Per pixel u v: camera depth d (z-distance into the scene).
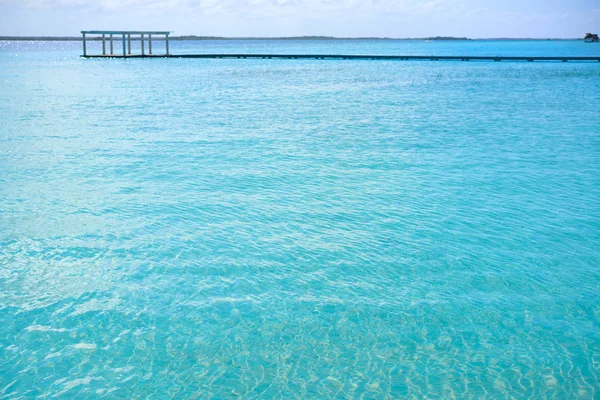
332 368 7.00
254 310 8.34
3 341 7.50
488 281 9.30
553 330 7.86
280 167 16.38
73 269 9.59
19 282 9.11
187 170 15.91
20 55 119.25
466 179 15.15
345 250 10.48
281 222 11.88
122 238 10.92
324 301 8.62
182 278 9.33
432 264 9.91
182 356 7.23
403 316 8.20
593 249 10.58
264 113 27.91
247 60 84.75
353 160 17.30
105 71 59.56
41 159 16.94
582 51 141.38
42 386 6.62
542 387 6.63
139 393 6.52
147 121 24.70
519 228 11.62
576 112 27.88
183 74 55.84
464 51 153.25
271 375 6.86
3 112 27.02
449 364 7.08
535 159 17.44
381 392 6.55
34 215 12.05
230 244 10.72
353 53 135.62
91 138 20.42
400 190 14.17
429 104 31.83
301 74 57.00
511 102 32.31
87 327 7.86
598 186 14.52
